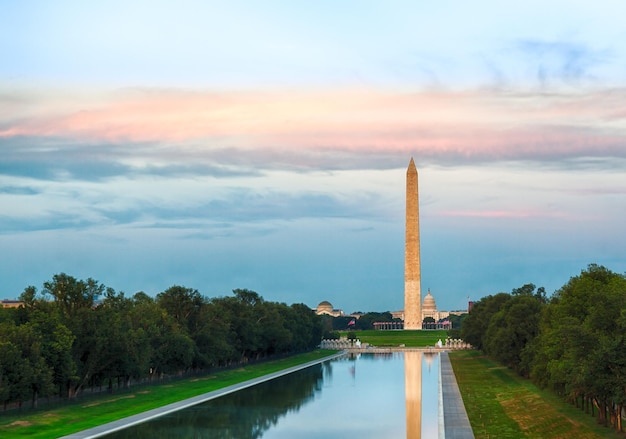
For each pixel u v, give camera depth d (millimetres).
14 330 108062
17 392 102375
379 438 94125
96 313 126938
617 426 83500
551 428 91188
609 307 84688
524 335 151875
